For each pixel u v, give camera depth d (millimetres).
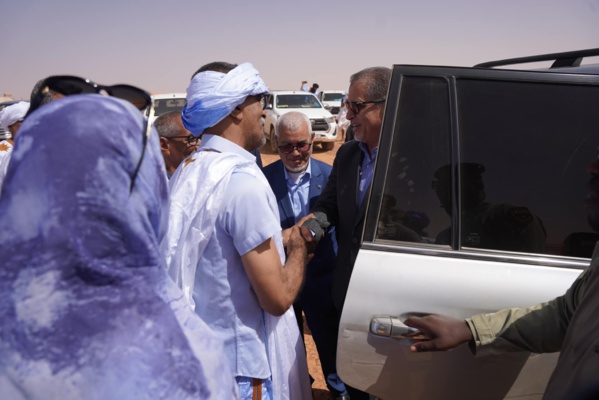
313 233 2375
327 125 15469
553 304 1556
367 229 1799
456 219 1748
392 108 1804
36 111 870
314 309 3053
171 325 901
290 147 2986
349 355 1793
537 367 1719
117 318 840
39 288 804
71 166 811
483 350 1601
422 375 1763
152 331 868
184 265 1725
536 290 1685
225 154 1775
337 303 2533
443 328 1632
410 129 1791
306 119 3020
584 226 1722
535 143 1746
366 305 1747
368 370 1793
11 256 813
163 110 11656
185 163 1892
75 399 811
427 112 1792
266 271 1724
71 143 820
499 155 1748
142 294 876
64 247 802
